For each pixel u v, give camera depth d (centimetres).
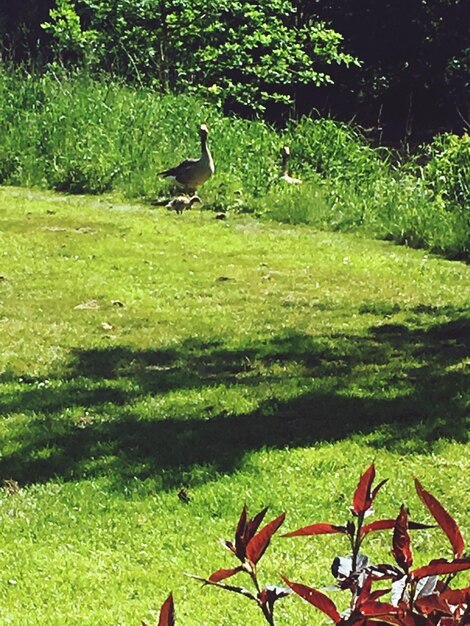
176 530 570
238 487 623
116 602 493
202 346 948
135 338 970
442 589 236
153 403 782
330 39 2820
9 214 1530
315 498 609
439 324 1048
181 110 2053
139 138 1912
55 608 488
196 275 1239
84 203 1667
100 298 1119
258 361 902
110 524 577
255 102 2736
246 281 1220
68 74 2222
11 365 878
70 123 1922
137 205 1684
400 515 235
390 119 3438
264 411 762
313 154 1983
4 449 686
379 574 251
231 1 2595
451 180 1728
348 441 701
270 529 235
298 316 1069
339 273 1284
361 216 1622
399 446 691
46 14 3225
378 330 1022
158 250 1359
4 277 1190
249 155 1922
